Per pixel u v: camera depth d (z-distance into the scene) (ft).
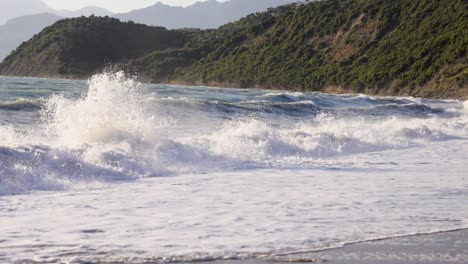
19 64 489.67
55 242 20.29
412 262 18.72
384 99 141.69
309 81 320.29
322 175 37.86
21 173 31.53
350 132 62.08
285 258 18.95
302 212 25.85
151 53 464.65
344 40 336.08
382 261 18.80
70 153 35.65
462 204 28.22
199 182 34.09
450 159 48.49
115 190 30.91
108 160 36.70
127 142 41.32
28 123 57.16
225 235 21.66
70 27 499.51
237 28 497.46
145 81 426.92
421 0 318.45
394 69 280.10
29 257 18.53
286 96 125.70
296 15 383.45
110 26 506.89
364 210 26.45
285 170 39.99
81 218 24.03
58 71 453.99
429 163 45.47
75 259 18.37
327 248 20.18
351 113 99.96
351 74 303.48
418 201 28.81
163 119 68.13
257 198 29.12
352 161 46.11
